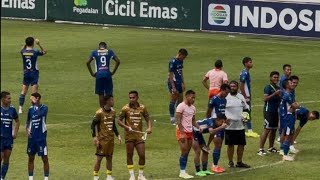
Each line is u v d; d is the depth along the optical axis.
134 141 53.19
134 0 125.25
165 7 123.25
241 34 118.19
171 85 70.44
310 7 113.25
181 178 54.03
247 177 54.03
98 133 52.62
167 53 104.19
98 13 127.69
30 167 52.34
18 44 109.94
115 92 82.38
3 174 52.22
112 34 118.94
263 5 116.19
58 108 75.75
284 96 58.19
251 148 62.34
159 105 77.25
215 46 109.19
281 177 53.84
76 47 107.81
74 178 54.28
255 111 74.62
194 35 118.56
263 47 108.50
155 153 60.72
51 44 109.94
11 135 52.16
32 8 131.38
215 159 55.38
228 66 95.69
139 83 86.50
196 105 77.12
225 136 56.34
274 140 62.12
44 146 52.03
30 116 51.84
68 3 129.25
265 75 90.19
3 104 51.75
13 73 91.69
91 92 82.38
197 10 121.12
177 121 53.81
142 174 53.44
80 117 72.25
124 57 101.56
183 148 53.91
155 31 122.50
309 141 64.19
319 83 86.19
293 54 103.38
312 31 113.56
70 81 87.81
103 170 56.31
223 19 119.19
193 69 94.06
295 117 58.97
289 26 114.81
